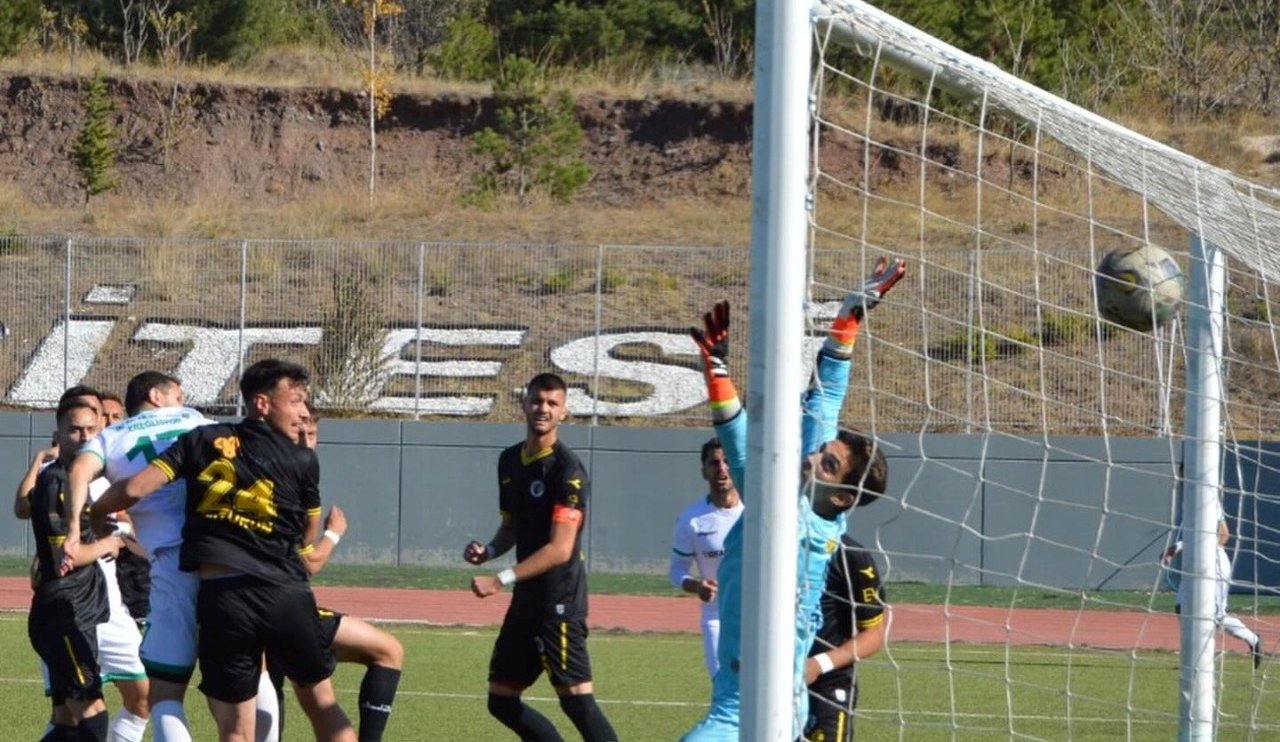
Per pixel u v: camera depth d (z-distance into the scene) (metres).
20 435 69.81
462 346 78.44
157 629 20.22
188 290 82.25
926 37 15.32
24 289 82.62
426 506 67.88
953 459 62.84
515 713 23.77
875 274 16.88
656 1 136.38
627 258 84.06
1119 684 38.00
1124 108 108.12
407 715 31.42
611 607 55.03
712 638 26.36
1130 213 71.00
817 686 18.28
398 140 118.81
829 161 80.00
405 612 52.41
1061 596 59.97
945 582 62.94
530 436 23.61
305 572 20.14
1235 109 110.25
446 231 98.19
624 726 30.84
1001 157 78.25
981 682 37.84
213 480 19.33
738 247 83.19
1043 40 106.62
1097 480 62.53
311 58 135.88
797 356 13.09
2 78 120.19
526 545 23.55
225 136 118.38
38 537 23.08
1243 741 29.59
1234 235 21.22
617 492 66.88
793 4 13.05
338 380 74.62
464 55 132.00
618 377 76.44
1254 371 58.19
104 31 133.38
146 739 27.14
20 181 114.62
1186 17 112.94
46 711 30.89
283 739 28.44
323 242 83.19
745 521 13.27
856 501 16.48
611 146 116.44
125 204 108.06
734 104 117.19
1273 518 58.38
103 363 78.25
